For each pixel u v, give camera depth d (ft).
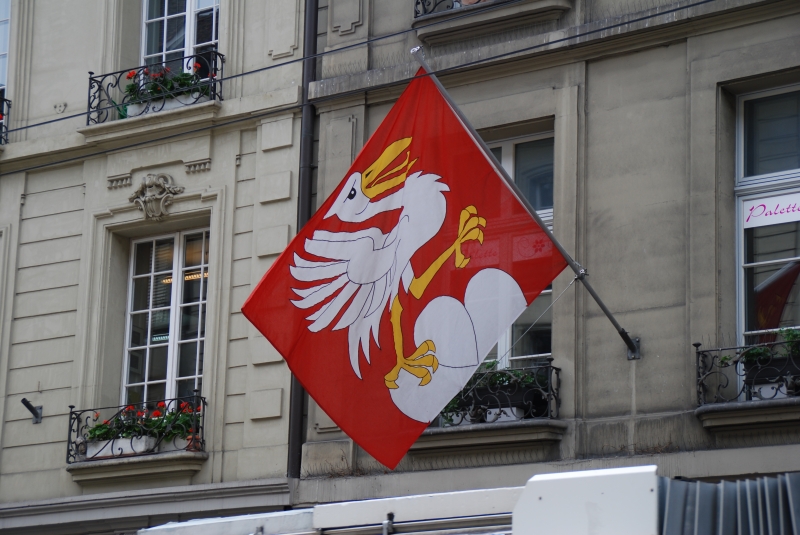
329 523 32.63
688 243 49.42
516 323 53.47
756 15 49.70
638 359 49.55
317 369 40.37
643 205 50.80
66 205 64.23
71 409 60.54
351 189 41.70
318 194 57.72
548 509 27.37
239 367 57.98
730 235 49.57
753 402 45.65
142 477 58.18
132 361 62.23
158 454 57.52
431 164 41.65
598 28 52.65
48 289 63.57
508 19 54.90
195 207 60.80
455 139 41.63
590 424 49.85
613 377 49.93
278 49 60.75
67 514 59.21
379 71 57.21
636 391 49.34
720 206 49.42
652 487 26.55
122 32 65.77
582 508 27.04
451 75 55.93
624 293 50.47
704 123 50.01
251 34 61.93
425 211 41.42
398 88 57.00
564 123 53.01
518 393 51.29
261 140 59.72
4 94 67.97
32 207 65.10
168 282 62.34
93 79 64.59
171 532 35.29
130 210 62.34
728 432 46.70
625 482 26.81
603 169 51.98
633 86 52.08
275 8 61.31
